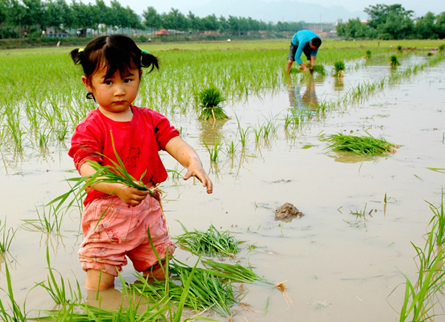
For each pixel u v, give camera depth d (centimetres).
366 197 365
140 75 241
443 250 226
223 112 757
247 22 18975
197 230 304
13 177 424
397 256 270
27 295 232
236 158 488
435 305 220
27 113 754
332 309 217
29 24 7894
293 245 286
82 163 227
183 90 1030
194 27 13962
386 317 210
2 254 279
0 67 1778
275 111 789
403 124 652
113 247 235
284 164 463
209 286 230
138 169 245
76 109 793
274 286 238
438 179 406
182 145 254
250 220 324
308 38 1359
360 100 904
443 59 2358
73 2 8956
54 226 319
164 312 214
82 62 230
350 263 262
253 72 1470
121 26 10306
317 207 346
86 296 230
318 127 646
